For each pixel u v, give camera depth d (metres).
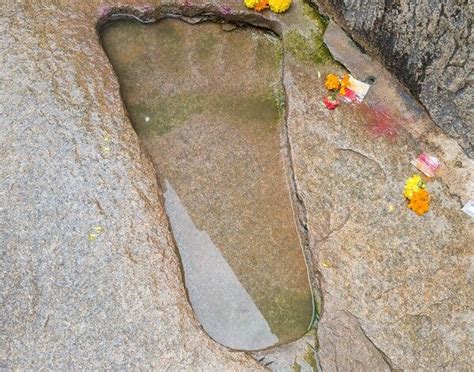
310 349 1.36
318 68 1.68
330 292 1.40
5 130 1.50
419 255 1.44
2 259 1.37
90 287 1.36
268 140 1.62
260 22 1.76
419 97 1.60
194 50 1.74
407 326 1.37
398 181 1.52
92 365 1.29
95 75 1.61
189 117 1.65
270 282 1.46
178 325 1.35
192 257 1.48
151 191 1.48
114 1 1.72
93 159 1.49
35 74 1.58
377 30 1.63
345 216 1.48
